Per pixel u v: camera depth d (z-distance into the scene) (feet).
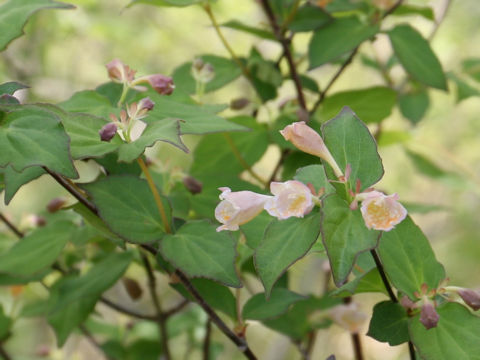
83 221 1.74
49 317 1.75
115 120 1.44
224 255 1.45
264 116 2.14
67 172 1.34
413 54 1.84
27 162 1.33
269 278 1.35
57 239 1.72
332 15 1.99
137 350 2.02
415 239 1.43
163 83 1.55
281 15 1.91
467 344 1.39
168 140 1.37
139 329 2.11
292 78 1.95
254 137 1.89
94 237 1.69
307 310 1.86
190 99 1.66
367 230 1.31
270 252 1.36
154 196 1.50
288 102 1.90
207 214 1.76
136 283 1.84
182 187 1.80
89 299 1.76
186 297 1.55
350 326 1.81
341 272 1.29
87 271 1.79
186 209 1.73
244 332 1.57
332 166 1.36
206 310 1.51
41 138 1.35
